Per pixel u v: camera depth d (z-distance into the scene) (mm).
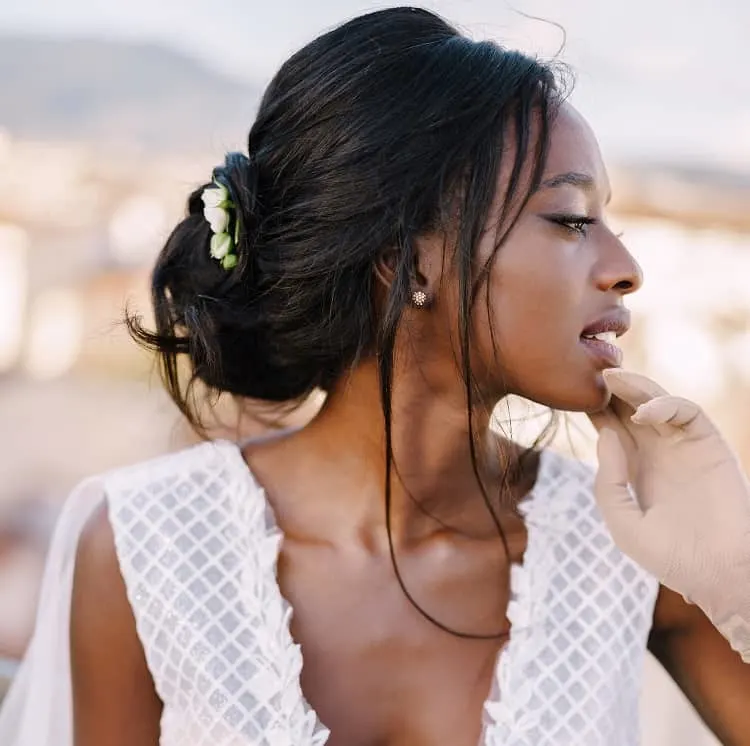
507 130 1123
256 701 1197
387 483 1217
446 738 1219
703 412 1154
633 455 1226
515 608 1241
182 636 1231
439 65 1146
